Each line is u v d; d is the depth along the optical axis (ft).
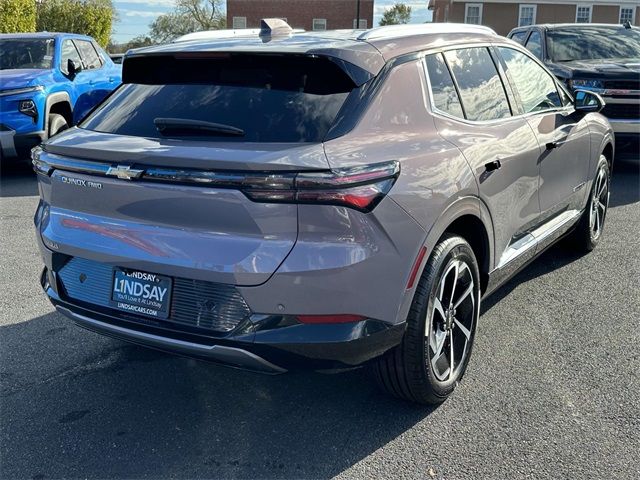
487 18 126.52
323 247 8.56
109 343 13.38
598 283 16.34
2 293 16.10
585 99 15.90
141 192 9.10
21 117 29.27
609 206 23.99
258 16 150.71
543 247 14.73
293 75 9.94
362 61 9.94
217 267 8.74
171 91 10.52
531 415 10.59
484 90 12.60
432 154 10.05
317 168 8.41
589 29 33.53
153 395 11.41
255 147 8.91
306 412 10.82
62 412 10.86
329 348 8.86
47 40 34.12
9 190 28.32
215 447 9.91
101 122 10.65
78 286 10.27
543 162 13.84
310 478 9.18
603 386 11.46
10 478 9.20
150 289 9.43
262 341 8.79
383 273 9.00
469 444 9.87
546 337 13.41
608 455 9.54
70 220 10.03
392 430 10.27
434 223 9.77
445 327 10.68
